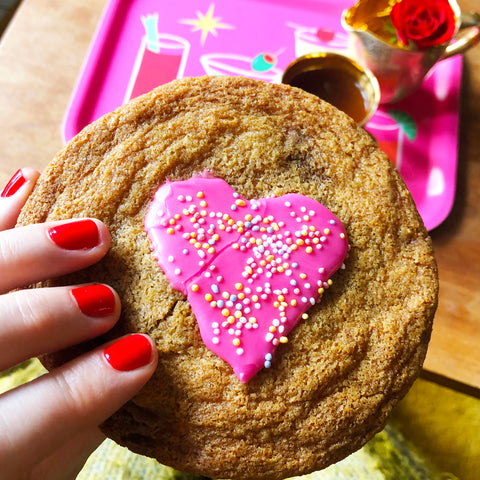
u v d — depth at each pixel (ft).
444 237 0.97
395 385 0.66
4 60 1.05
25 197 0.73
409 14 0.96
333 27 1.13
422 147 1.03
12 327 0.58
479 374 0.90
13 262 0.60
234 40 1.10
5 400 0.59
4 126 1.01
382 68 1.00
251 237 0.65
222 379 0.64
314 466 0.65
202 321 0.63
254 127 0.69
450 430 0.94
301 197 0.67
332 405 0.65
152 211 0.66
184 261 0.64
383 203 0.69
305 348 0.65
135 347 0.61
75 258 0.62
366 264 0.68
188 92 0.69
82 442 0.70
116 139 0.68
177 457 0.65
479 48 1.11
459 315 0.93
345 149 0.70
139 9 1.11
